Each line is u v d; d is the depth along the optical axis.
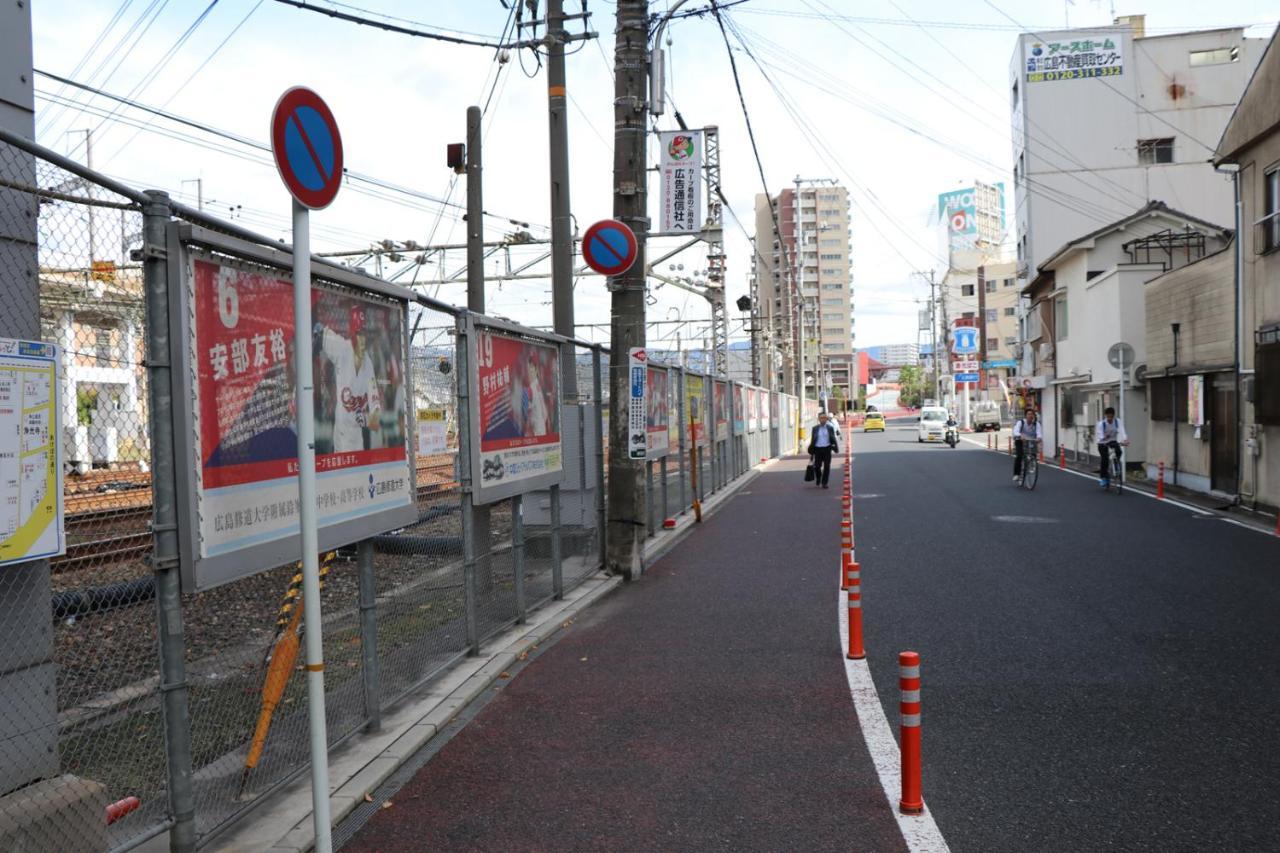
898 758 5.07
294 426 4.63
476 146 15.12
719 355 36.84
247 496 4.21
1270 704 5.87
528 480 8.64
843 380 114.00
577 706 6.18
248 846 4.15
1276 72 15.68
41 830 3.47
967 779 4.78
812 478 24.42
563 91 14.59
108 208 3.85
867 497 20.39
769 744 5.35
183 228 3.75
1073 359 33.97
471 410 7.33
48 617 3.76
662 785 4.79
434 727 5.72
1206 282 20.08
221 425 4.04
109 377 4.02
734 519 17.05
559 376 9.77
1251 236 17.06
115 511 4.05
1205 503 18.22
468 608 7.40
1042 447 39.56
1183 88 50.75
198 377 3.90
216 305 4.04
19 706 3.64
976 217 110.44
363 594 5.67
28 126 3.83
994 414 74.94
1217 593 9.32
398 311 6.04
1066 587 9.77
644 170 11.70
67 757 4.91
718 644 7.77
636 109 11.61
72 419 3.87
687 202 14.86
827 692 6.32
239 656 6.27
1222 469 19.23
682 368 17.06
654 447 14.48
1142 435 26.83
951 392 82.62
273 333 4.48
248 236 4.35
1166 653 7.12
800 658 7.23
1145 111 50.94
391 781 4.95
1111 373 28.05
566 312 14.57
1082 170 51.34
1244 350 17.33
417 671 6.62
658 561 12.52
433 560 8.71
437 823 4.40
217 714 5.49
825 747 5.28
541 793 4.73
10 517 3.32
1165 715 5.70
